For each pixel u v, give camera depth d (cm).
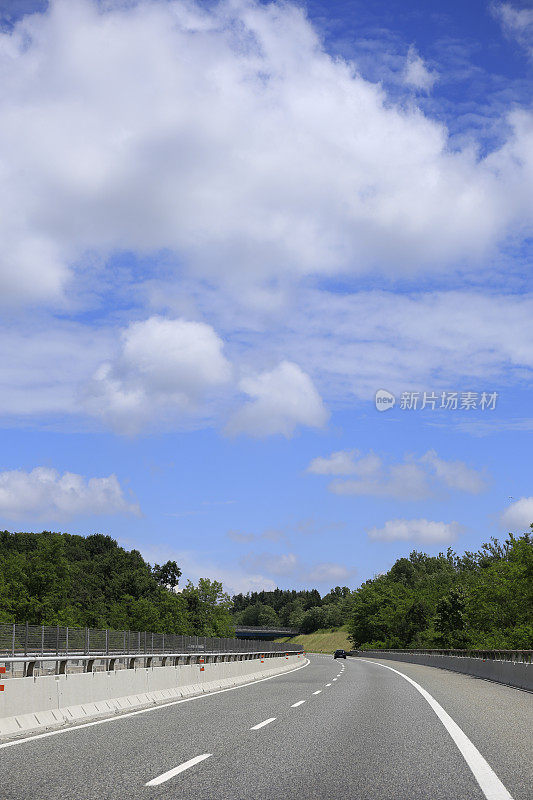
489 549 14875
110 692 1959
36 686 1559
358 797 859
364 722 1644
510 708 2011
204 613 13425
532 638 7750
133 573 14238
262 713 1858
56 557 10000
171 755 1162
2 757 1142
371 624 15912
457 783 946
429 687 2998
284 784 934
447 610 12119
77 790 886
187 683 2678
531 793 885
